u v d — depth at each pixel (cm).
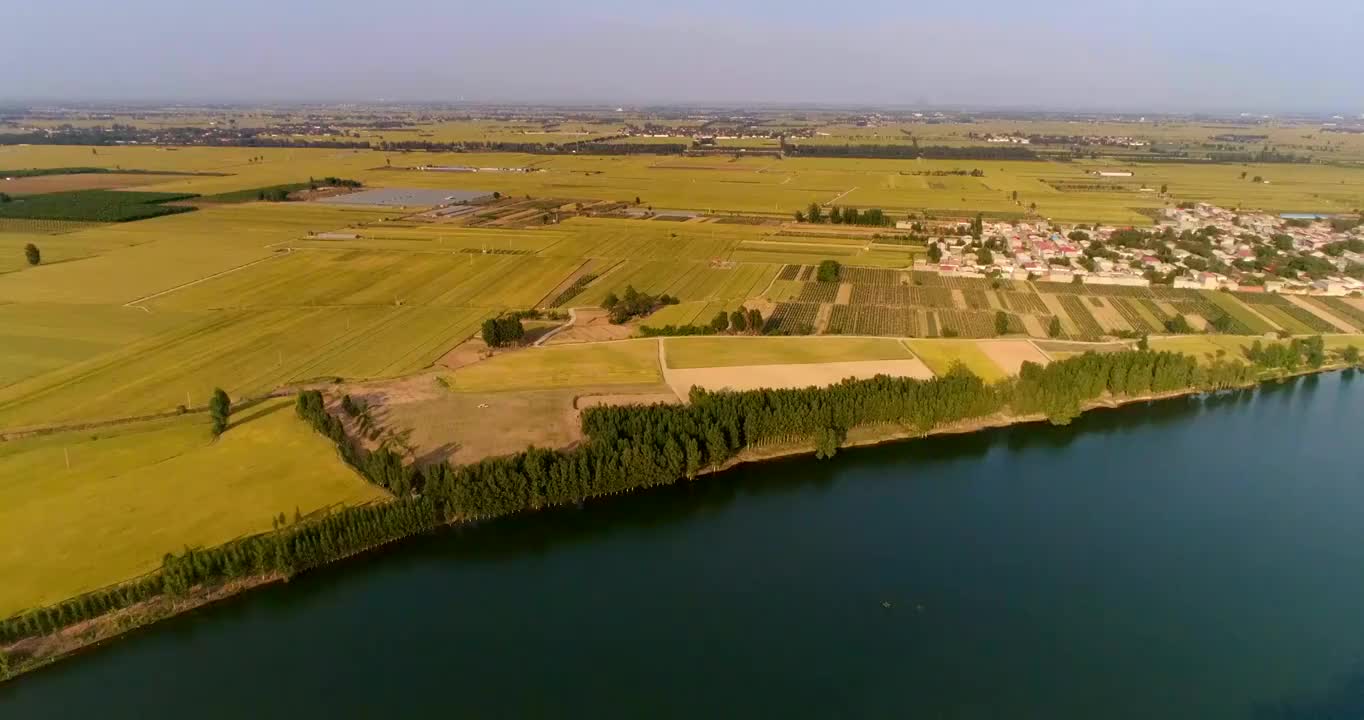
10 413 14862
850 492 13762
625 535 12675
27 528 11244
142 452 13500
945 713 9106
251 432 14262
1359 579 11531
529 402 15525
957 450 15250
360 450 13712
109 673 9469
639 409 14350
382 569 11588
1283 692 9431
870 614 10756
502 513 12631
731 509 13300
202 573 10231
